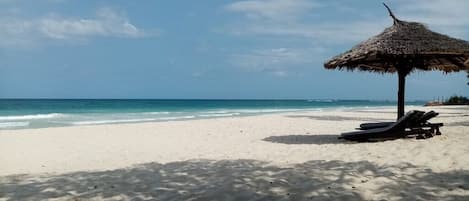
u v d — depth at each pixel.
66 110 45.19
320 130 15.35
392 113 31.34
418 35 10.46
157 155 9.59
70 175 6.91
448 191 5.25
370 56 10.27
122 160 8.93
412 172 6.37
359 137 10.54
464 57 10.84
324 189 5.43
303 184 5.71
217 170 6.96
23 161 9.12
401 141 10.01
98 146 11.62
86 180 6.40
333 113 30.92
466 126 14.27
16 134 14.78
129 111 43.06
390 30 10.86
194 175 6.56
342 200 4.95
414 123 10.46
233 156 8.85
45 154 10.18
